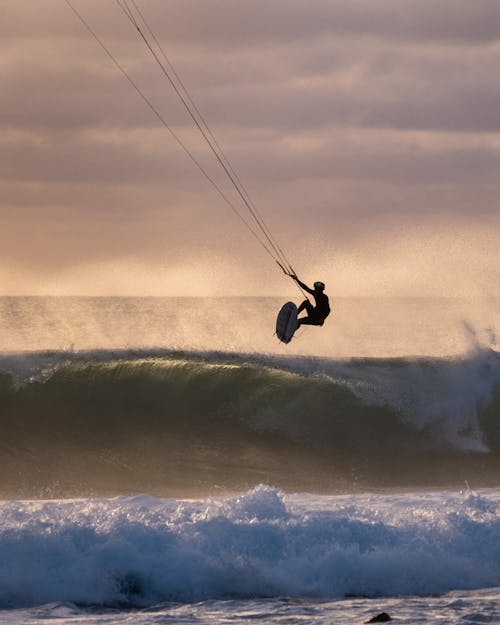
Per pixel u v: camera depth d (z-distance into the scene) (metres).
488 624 40.09
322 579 46.72
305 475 83.31
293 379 92.31
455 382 90.44
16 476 82.44
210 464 86.31
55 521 48.72
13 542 46.47
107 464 86.38
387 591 46.31
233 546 48.00
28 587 44.69
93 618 41.53
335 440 88.62
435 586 46.94
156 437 91.50
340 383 91.31
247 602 44.22
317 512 52.56
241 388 93.19
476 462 86.69
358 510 53.44
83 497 74.56
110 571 45.69
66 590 44.81
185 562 46.44
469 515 52.75
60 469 84.81
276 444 88.94
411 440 88.31
